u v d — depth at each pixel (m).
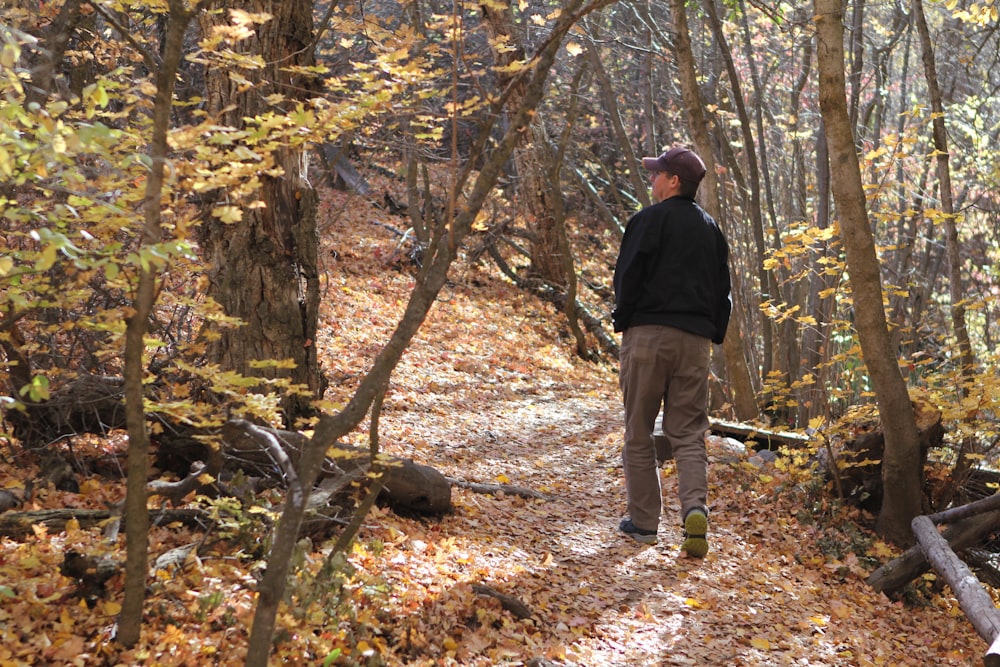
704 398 4.77
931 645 4.58
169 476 4.29
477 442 7.33
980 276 15.24
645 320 4.65
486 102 2.87
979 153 12.33
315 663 2.85
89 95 2.34
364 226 16.48
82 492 3.90
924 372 7.13
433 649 3.20
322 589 2.93
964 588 4.65
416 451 6.41
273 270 5.03
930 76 7.94
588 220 21.97
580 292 17.92
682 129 16.80
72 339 4.11
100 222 2.59
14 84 2.25
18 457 4.10
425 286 2.51
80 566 2.86
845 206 5.57
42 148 2.23
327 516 3.68
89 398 4.11
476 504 5.13
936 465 6.41
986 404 5.68
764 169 12.35
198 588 3.05
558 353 13.90
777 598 4.52
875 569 5.36
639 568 4.56
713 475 6.34
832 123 5.54
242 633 2.90
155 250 2.21
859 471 6.04
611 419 9.19
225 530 3.45
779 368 11.16
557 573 4.29
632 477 4.87
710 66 15.30
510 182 17.16
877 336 5.62
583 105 16.70
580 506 5.67
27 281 2.91
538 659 3.27
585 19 10.95
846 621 4.48
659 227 4.64
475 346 12.34
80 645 2.59
